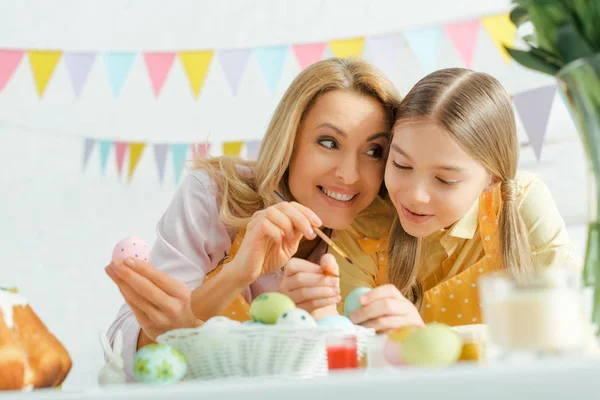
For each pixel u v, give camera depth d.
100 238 3.70
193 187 1.51
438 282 1.53
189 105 3.43
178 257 1.41
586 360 0.55
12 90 3.34
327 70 1.43
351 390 0.54
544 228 1.47
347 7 3.15
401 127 1.31
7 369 0.72
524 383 0.53
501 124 1.34
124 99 3.42
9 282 3.56
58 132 3.52
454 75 1.34
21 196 3.59
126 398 0.55
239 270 1.14
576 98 0.75
